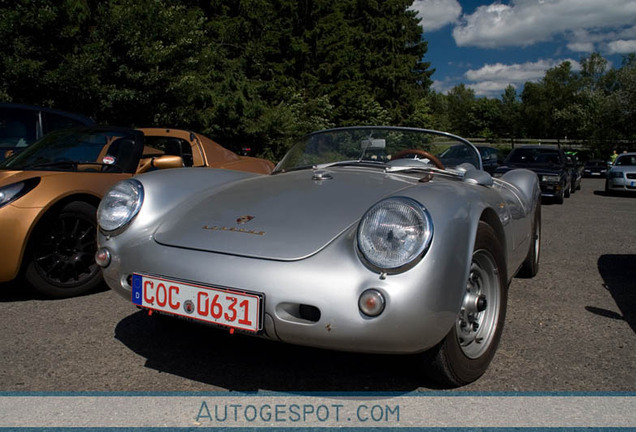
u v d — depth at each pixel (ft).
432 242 6.55
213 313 7.06
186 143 19.30
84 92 32.58
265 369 8.42
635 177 48.83
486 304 8.21
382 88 101.50
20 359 8.61
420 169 10.18
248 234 7.49
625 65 119.24
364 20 106.42
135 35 33.55
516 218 11.14
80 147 14.23
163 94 36.09
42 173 12.24
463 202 7.50
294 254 6.95
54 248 11.93
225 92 45.78
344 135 11.51
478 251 7.86
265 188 9.04
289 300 6.64
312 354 9.04
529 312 11.51
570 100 178.29
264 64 71.92
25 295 12.32
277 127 47.73
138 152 14.44
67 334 9.74
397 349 6.61
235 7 66.64
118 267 8.04
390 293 6.35
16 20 30.22
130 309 11.27
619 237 22.57
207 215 8.21
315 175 9.39
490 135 254.47
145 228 8.18
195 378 8.05
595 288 13.67
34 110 19.69
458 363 7.60
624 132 111.75
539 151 44.47
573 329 10.44
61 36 31.50
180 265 7.36
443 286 6.59
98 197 12.55
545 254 18.43
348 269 6.61
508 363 8.77
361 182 8.95
